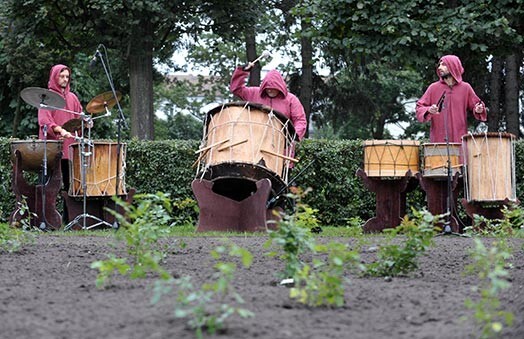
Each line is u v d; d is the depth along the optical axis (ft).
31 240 30.25
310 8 67.36
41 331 15.34
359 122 121.90
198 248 29.50
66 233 39.27
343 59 106.83
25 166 44.01
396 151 42.29
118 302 17.92
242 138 38.17
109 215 45.03
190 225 50.80
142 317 16.29
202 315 15.14
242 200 40.70
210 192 39.52
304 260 25.58
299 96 114.11
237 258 26.30
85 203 43.47
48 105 43.21
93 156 43.39
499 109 102.47
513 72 97.25
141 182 53.78
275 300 18.06
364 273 22.52
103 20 79.77
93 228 45.19
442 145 41.57
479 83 97.25
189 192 53.62
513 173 41.09
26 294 19.21
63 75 45.16
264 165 38.14
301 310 17.17
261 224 38.70
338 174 53.78
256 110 38.60
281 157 38.70
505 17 65.05
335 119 116.78
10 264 24.89
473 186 41.11
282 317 16.40
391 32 63.21
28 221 34.47
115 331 15.24
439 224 41.63
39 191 44.32
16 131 95.81
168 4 77.82
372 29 65.36
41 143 43.24
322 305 17.72
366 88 115.14
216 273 22.38
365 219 54.54
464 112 44.96
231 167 38.11
